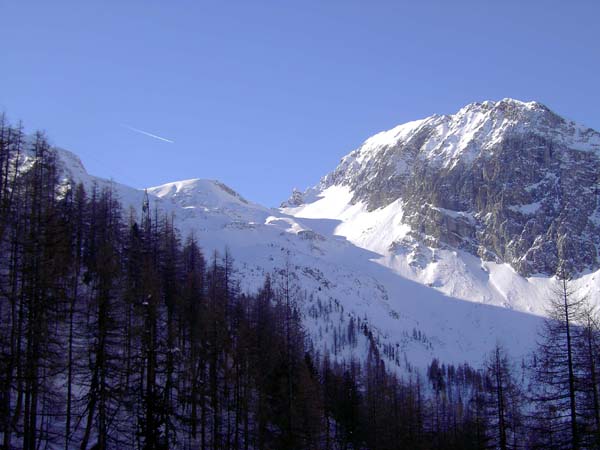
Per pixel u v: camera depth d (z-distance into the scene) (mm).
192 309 69688
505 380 53375
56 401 53406
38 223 52219
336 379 91312
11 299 46625
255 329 68312
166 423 49031
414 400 109500
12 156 72375
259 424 61562
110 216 101000
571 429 41750
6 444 44625
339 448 82688
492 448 57219
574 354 41938
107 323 49562
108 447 51281
